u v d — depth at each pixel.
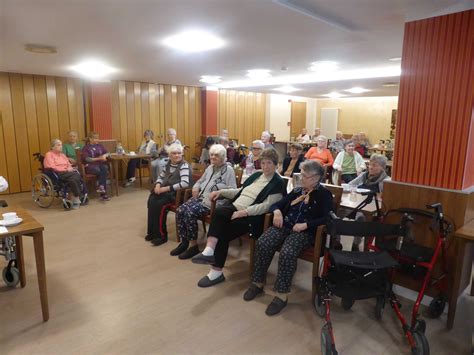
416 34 2.48
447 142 2.41
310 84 6.96
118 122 7.14
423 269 2.43
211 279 2.77
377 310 2.33
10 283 2.69
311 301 2.57
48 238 3.76
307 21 2.74
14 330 2.17
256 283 2.61
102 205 5.21
